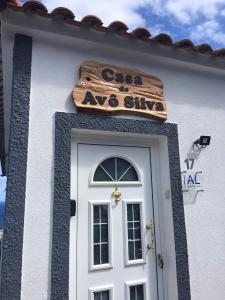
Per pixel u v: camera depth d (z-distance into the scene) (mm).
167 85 3361
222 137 3539
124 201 3002
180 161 3213
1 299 2193
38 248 2408
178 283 2838
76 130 2836
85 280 2674
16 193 2402
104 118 2898
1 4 2480
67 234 2504
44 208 2496
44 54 2826
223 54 3426
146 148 3264
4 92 3807
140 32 2967
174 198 3025
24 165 2484
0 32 2783
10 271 2256
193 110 3438
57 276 2400
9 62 3176
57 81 2820
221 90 3727
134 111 3014
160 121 3170
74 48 2975
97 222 2867
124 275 2838
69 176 2631
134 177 3148
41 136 2629
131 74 3123
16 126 2535
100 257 2801
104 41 2938
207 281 3016
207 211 3213
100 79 2947
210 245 3135
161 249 3049
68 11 2652
